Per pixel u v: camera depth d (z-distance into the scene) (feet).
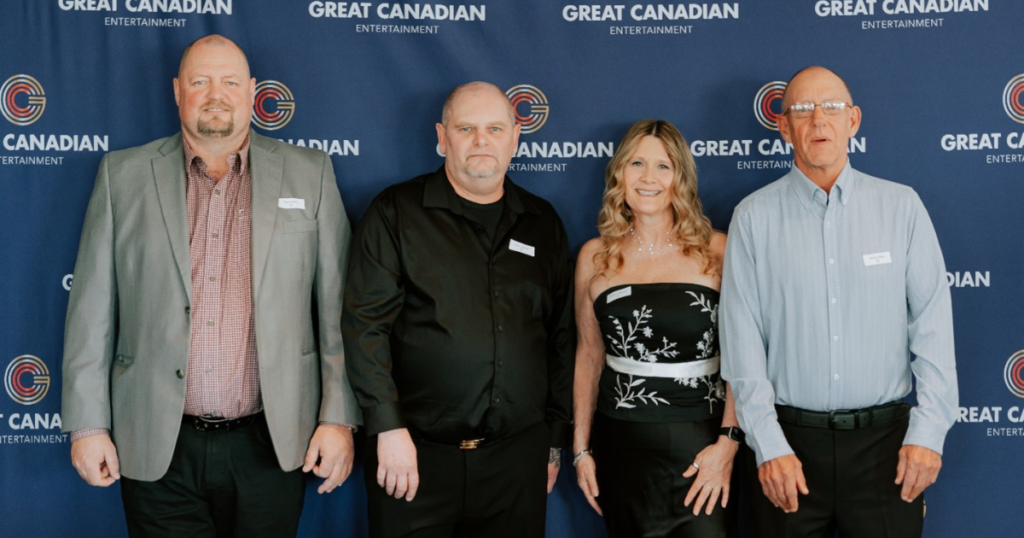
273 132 9.45
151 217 7.82
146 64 9.34
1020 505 9.36
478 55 9.53
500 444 8.06
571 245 9.60
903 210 7.95
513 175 9.61
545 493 8.38
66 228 9.30
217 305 7.79
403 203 8.22
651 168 8.46
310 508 9.50
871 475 7.79
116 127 9.32
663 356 8.31
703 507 8.30
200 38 8.62
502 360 7.93
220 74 7.95
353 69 9.48
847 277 7.86
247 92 8.14
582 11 9.50
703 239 8.58
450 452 7.98
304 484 8.40
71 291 7.99
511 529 8.18
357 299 7.96
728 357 8.10
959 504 9.41
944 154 9.37
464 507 8.06
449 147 8.22
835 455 7.80
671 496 8.27
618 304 8.37
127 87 9.33
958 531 9.42
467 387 7.86
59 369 9.31
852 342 7.82
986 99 9.32
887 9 9.39
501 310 8.04
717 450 8.27
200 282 7.79
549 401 8.77
